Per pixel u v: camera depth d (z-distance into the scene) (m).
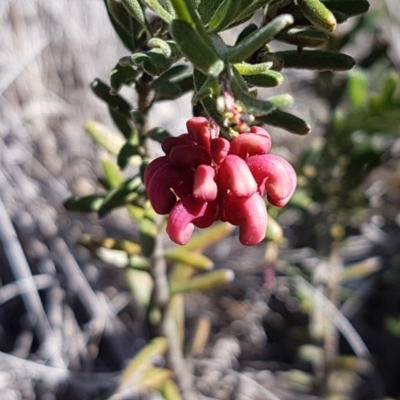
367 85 0.34
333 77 0.31
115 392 0.25
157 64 0.15
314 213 0.33
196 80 0.15
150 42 0.15
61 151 0.43
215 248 0.41
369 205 0.32
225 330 0.40
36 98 0.43
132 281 0.29
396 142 0.40
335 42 0.29
